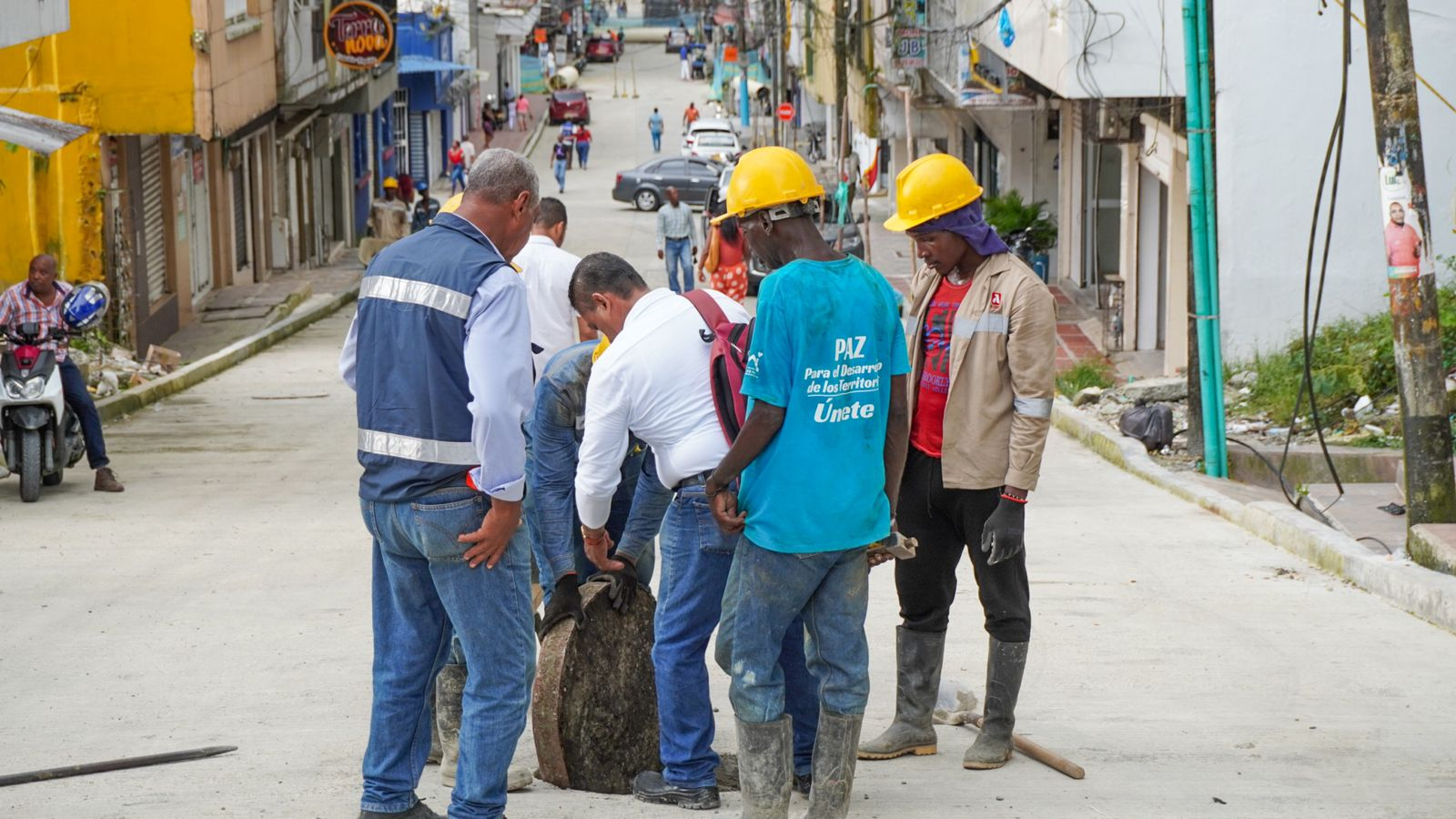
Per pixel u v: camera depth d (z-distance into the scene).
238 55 22.25
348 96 34.06
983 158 35.12
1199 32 13.04
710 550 4.82
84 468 13.01
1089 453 14.45
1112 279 21.22
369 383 4.40
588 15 136.00
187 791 5.12
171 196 24.31
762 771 4.51
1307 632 7.37
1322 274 11.94
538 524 5.33
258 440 14.95
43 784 5.19
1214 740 5.69
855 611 4.51
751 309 28.64
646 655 5.29
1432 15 16.80
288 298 27.62
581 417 5.23
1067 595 8.19
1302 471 13.84
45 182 20.19
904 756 5.49
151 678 6.58
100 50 20.09
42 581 8.55
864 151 46.25
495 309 4.27
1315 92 17.14
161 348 20.72
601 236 41.53
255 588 8.38
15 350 11.27
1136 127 20.50
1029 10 19.20
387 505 4.39
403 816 4.63
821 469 4.32
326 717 6.00
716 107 76.19
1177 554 9.34
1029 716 6.01
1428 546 8.29
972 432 5.05
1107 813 4.91
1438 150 17.06
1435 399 8.80
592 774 5.18
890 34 30.19
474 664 4.49
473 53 65.00
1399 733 5.77
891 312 4.48
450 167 58.78
